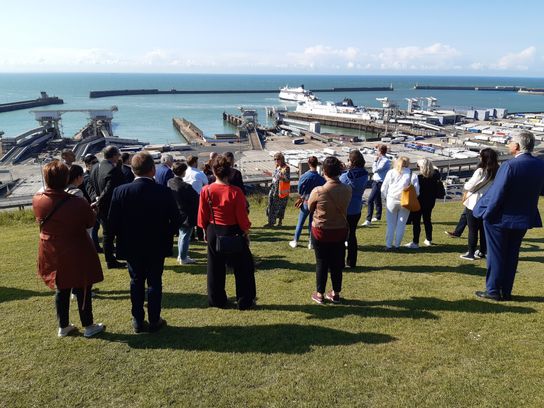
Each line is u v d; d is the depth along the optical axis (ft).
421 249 27.17
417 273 22.36
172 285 21.26
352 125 389.19
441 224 35.32
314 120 423.23
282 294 19.60
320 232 17.35
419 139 290.15
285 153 225.35
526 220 16.99
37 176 179.93
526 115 416.26
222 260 17.21
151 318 15.65
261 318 16.96
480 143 264.93
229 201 16.29
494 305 17.71
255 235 32.04
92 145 250.37
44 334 15.80
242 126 332.39
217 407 11.51
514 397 11.66
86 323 15.55
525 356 13.67
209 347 14.66
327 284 20.83
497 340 14.74
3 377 13.00
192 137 299.17
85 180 24.84
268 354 14.12
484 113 402.11
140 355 14.20
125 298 19.49
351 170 22.24
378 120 382.83
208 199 16.46
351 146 263.70
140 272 15.44
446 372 12.89
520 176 16.51
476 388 12.09
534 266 23.13
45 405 11.71
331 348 14.42
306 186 26.20
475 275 21.90
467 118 406.21
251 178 147.33
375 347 14.44
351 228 22.84
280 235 31.99
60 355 14.24
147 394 12.11
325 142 285.02
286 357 13.91
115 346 14.84
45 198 14.38
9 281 22.24
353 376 12.79
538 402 11.42
